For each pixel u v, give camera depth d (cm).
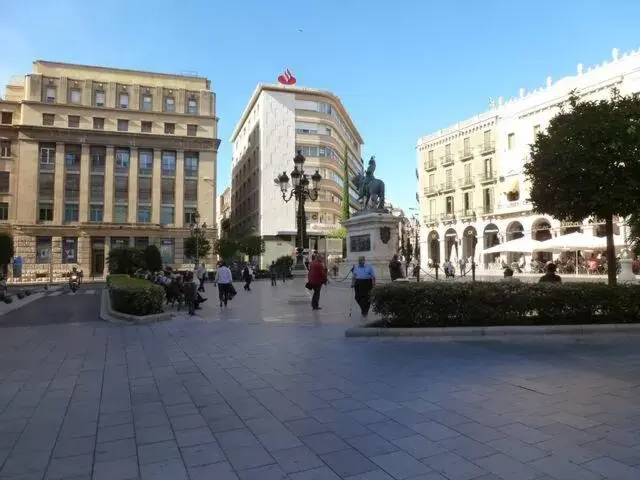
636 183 906
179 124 5669
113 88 5484
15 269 4738
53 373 659
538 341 812
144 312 1263
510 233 4906
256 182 6488
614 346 763
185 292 1380
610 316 930
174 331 1042
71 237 5241
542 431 406
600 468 335
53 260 5147
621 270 2539
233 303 1714
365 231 2417
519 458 354
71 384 598
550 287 919
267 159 6181
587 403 477
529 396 505
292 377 611
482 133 5241
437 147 5831
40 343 912
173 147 5603
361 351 766
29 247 5081
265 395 534
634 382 549
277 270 4106
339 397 519
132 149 5484
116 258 3969
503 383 558
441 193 5747
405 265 2867
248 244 5562
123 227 5328
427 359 695
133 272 3844
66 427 440
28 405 511
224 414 470
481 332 859
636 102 984
